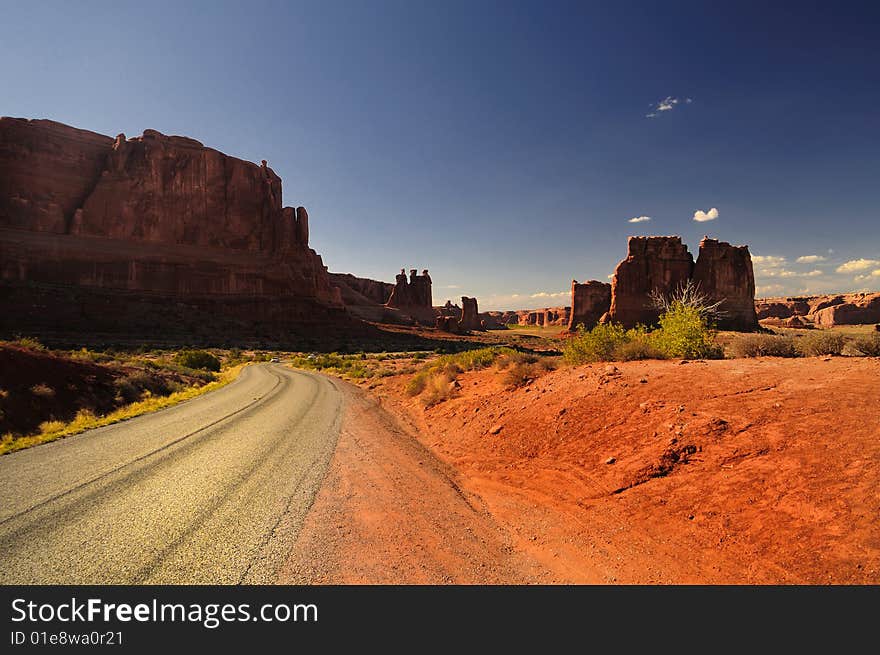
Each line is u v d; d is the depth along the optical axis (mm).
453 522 5098
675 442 5641
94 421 12453
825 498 3863
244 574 3826
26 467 7410
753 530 3893
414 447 9086
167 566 3943
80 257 84375
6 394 12406
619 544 4266
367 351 75000
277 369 40156
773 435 5074
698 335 11477
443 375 16062
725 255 90688
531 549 4402
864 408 5027
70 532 4664
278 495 5973
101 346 54969
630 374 8758
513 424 8609
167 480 6672
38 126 89188
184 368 30688
